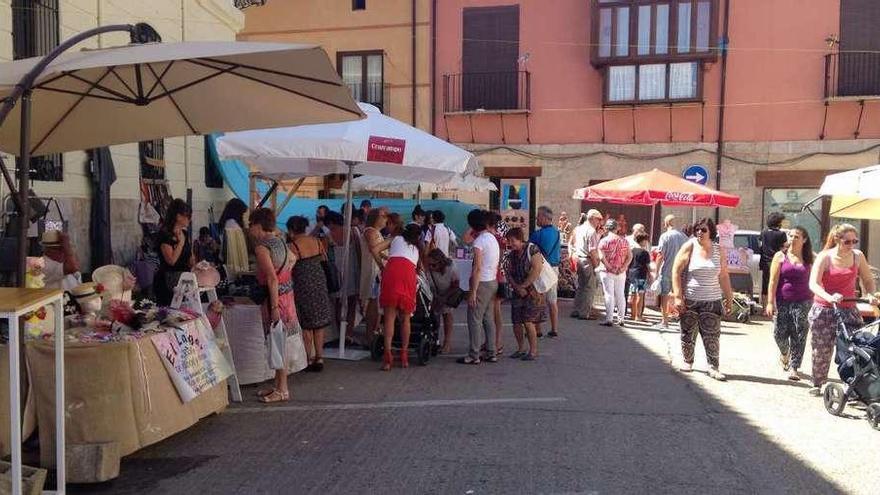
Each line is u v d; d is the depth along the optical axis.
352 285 9.47
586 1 19.47
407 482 4.85
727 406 6.83
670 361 8.95
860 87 17.91
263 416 6.34
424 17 20.41
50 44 8.45
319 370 8.05
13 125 5.85
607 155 19.53
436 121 20.52
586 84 19.59
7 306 3.80
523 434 5.89
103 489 4.71
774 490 4.79
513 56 19.94
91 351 4.87
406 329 8.23
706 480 4.94
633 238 12.71
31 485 4.27
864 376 6.23
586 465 5.19
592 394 7.23
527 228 20.14
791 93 18.39
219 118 6.14
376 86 20.89
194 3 12.28
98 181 9.21
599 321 12.32
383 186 15.10
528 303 8.84
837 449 5.61
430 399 6.95
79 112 5.88
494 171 20.19
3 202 7.36
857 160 18.09
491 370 8.30
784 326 8.03
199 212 12.51
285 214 15.99
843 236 7.06
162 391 5.29
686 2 18.53
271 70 4.98
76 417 4.86
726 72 18.69
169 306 6.46
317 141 7.67
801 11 18.22
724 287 8.09
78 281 6.57
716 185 18.92
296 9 21.25
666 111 19.09
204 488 4.74
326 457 5.32
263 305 7.15
